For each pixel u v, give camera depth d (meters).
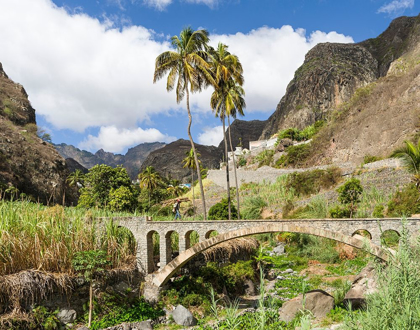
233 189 60.47
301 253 34.09
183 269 24.44
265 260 30.98
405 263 5.06
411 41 156.25
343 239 17.81
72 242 19.30
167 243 22.50
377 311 4.79
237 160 103.19
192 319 19.50
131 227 23.17
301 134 96.62
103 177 53.03
